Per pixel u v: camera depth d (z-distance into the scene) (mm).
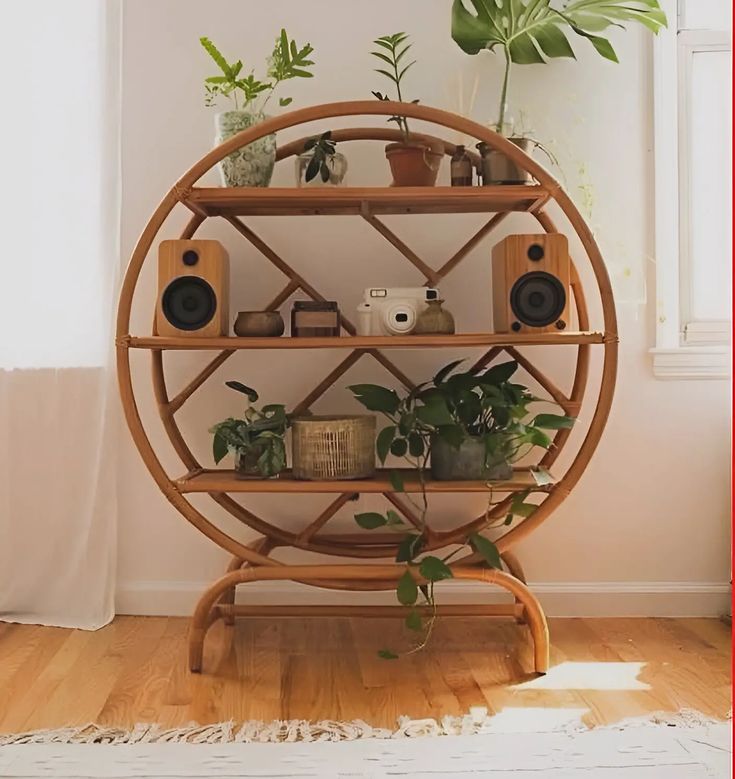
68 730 1796
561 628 2436
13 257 2469
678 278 2572
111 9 2441
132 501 2533
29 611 2496
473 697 1967
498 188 2076
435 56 2486
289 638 2348
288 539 2379
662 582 2539
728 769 1638
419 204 2281
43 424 2479
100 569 2465
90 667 2139
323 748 1728
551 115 2500
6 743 1744
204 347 2092
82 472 2480
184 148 2496
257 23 2488
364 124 2488
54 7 2467
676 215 2553
